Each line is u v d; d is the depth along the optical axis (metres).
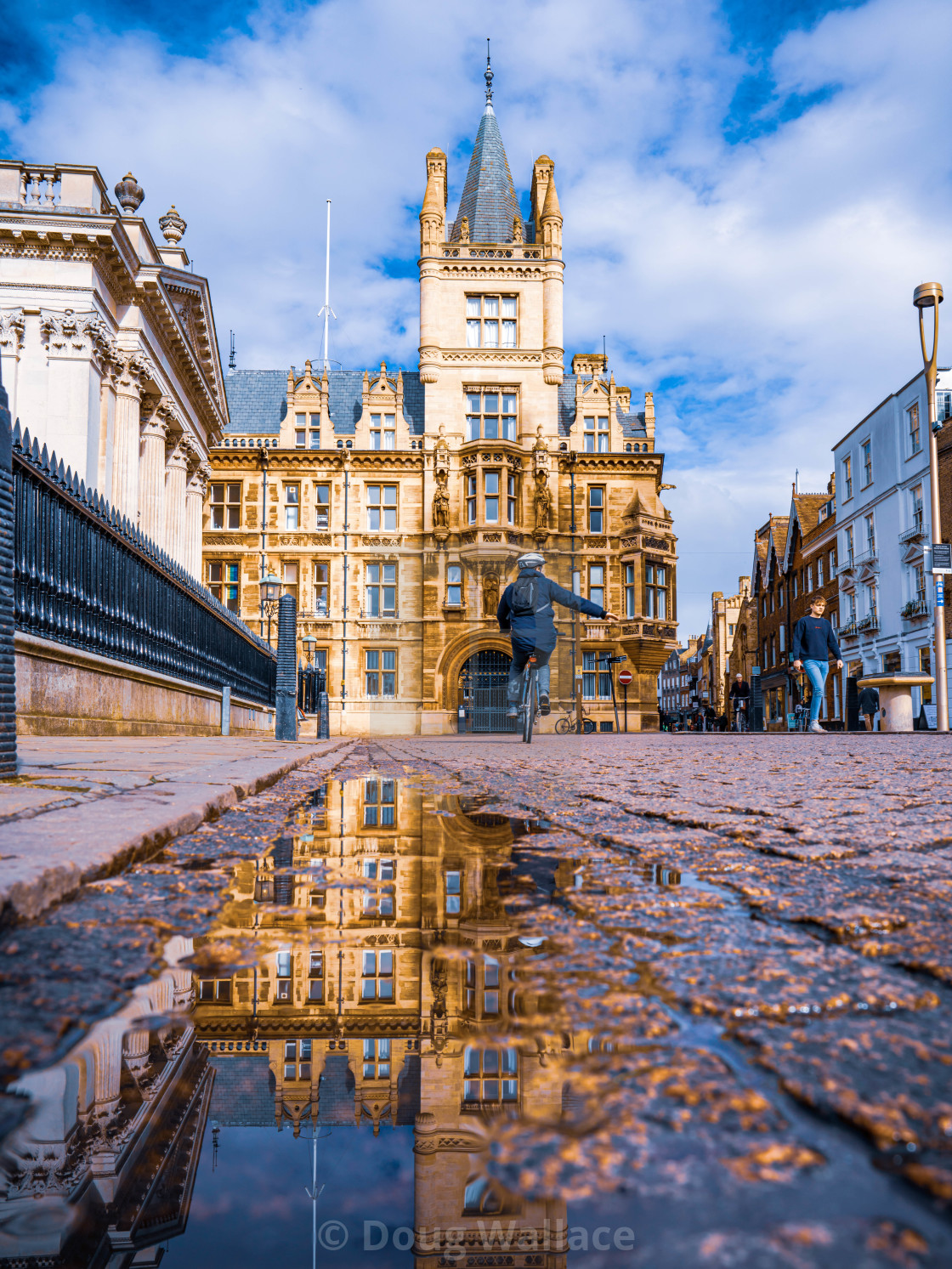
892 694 13.27
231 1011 0.99
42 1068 0.81
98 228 15.91
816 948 1.21
